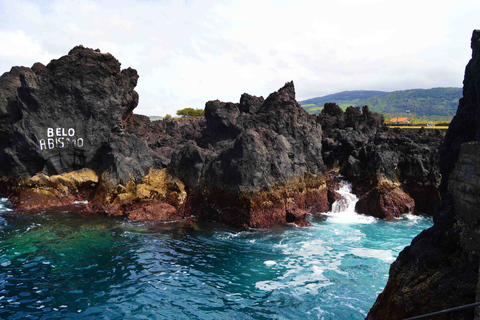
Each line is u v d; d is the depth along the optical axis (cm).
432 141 3166
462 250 661
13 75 2792
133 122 3341
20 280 1330
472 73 816
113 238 1833
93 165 2625
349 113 4019
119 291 1283
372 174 2786
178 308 1179
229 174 2173
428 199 2712
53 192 2459
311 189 2631
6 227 1923
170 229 2028
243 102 3400
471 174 655
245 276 1443
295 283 1379
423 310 645
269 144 2312
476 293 551
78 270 1442
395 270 787
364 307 1194
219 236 1947
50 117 2509
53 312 1125
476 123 771
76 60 2527
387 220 2455
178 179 2433
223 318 1120
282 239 1930
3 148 2598
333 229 2177
